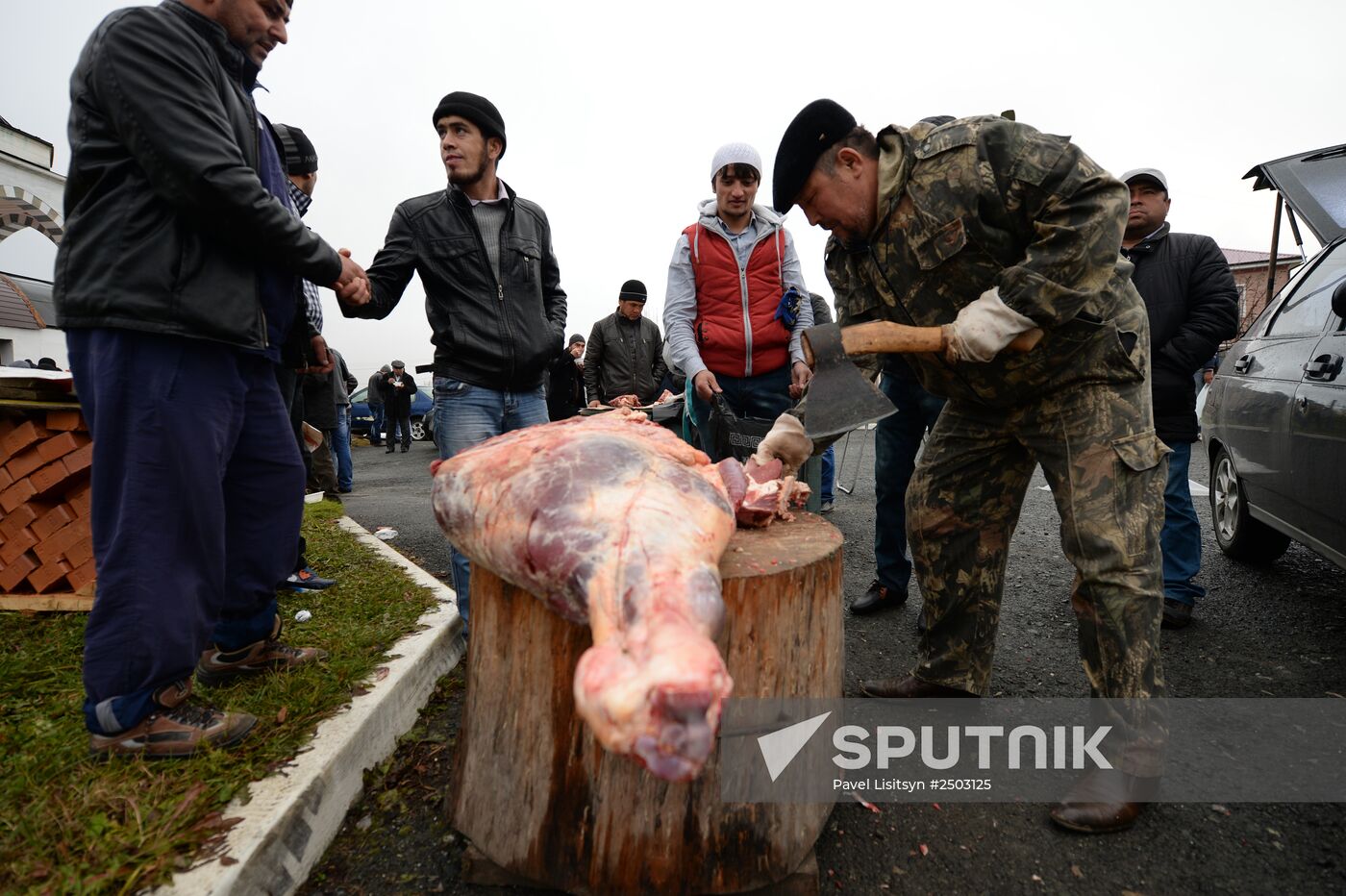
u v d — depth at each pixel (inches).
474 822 69.4
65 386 113.0
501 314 116.5
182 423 71.8
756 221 154.3
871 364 96.7
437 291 116.8
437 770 86.8
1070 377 80.8
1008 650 125.6
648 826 63.0
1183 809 80.7
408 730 95.6
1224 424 165.9
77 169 71.1
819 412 77.3
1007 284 72.1
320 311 145.8
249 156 81.2
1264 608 142.1
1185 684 110.7
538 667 64.8
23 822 62.9
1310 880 69.6
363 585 142.9
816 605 70.0
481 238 115.7
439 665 110.7
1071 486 81.7
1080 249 70.1
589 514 53.7
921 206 79.0
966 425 93.7
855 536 209.6
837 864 72.9
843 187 82.2
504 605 67.2
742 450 138.0
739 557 70.6
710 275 153.6
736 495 78.4
